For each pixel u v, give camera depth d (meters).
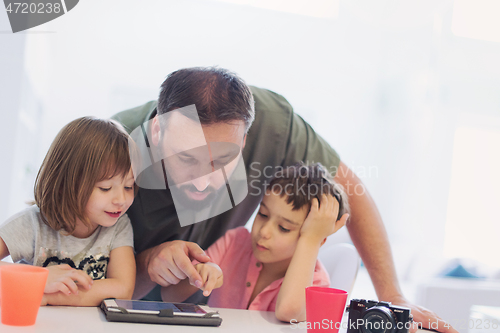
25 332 0.49
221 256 0.92
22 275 0.51
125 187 0.77
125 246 0.79
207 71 0.79
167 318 0.59
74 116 0.82
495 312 0.94
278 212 0.88
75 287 0.66
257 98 0.90
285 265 0.89
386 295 0.89
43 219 0.75
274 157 0.92
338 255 0.94
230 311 0.76
